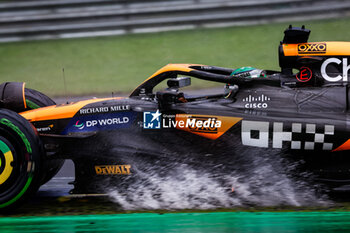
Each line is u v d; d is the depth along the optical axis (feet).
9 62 126.41
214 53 122.83
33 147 42.04
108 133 47.65
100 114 48.26
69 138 47.44
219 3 142.61
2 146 42.37
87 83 106.01
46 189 52.06
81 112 48.78
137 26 143.95
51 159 47.34
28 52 134.31
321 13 140.97
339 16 140.77
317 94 46.03
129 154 47.09
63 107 50.19
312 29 132.16
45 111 50.31
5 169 42.37
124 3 142.00
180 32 143.64
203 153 46.24
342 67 46.52
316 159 44.65
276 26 140.56
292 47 47.39
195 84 106.42
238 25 143.13
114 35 144.36
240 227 38.86
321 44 47.47
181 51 126.82
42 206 45.96
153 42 136.87
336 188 44.86
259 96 46.73
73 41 142.51
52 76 112.88
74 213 43.55
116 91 98.53
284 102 45.98
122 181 47.39
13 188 42.32
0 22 142.10
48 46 139.44
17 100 52.95
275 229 38.24
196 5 142.10
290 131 44.29
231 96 47.73
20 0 144.46
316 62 46.65
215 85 104.47
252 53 120.98
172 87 49.06
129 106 48.06
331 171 44.68
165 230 38.63
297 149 44.39
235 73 49.80
